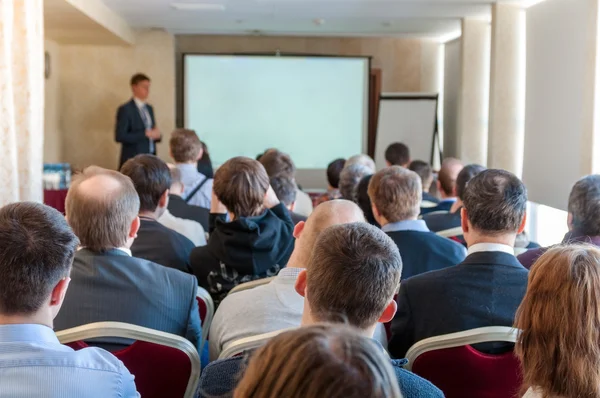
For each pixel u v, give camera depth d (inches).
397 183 99.7
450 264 94.6
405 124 342.3
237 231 92.3
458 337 65.6
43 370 45.5
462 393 67.7
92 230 72.7
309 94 352.5
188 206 140.6
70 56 325.1
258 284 82.4
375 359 25.2
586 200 92.8
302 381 24.2
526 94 247.4
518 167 262.2
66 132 329.1
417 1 245.3
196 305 76.6
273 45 359.6
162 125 333.7
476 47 285.3
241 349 63.9
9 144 131.5
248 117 353.4
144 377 66.6
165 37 329.7
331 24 307.6
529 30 244.4
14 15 136.8
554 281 47.0
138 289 71.5
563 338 46.0
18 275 46.4
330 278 49.3
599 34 195.6
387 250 51.2
